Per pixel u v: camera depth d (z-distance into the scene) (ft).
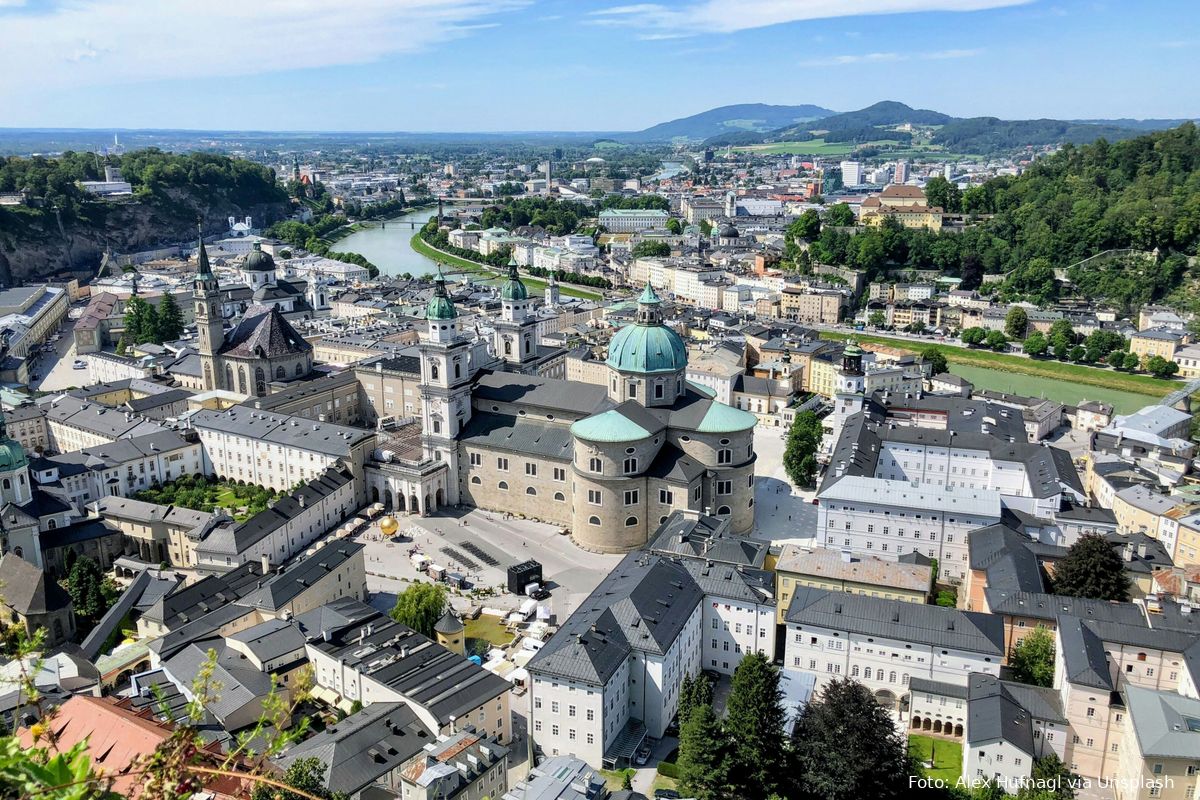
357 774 446.19
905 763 467.93
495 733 522.47
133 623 623.77
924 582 606.55
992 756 476.54
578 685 498.69
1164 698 469.16
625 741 520.01
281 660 543.80
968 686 522.47
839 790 450.30
